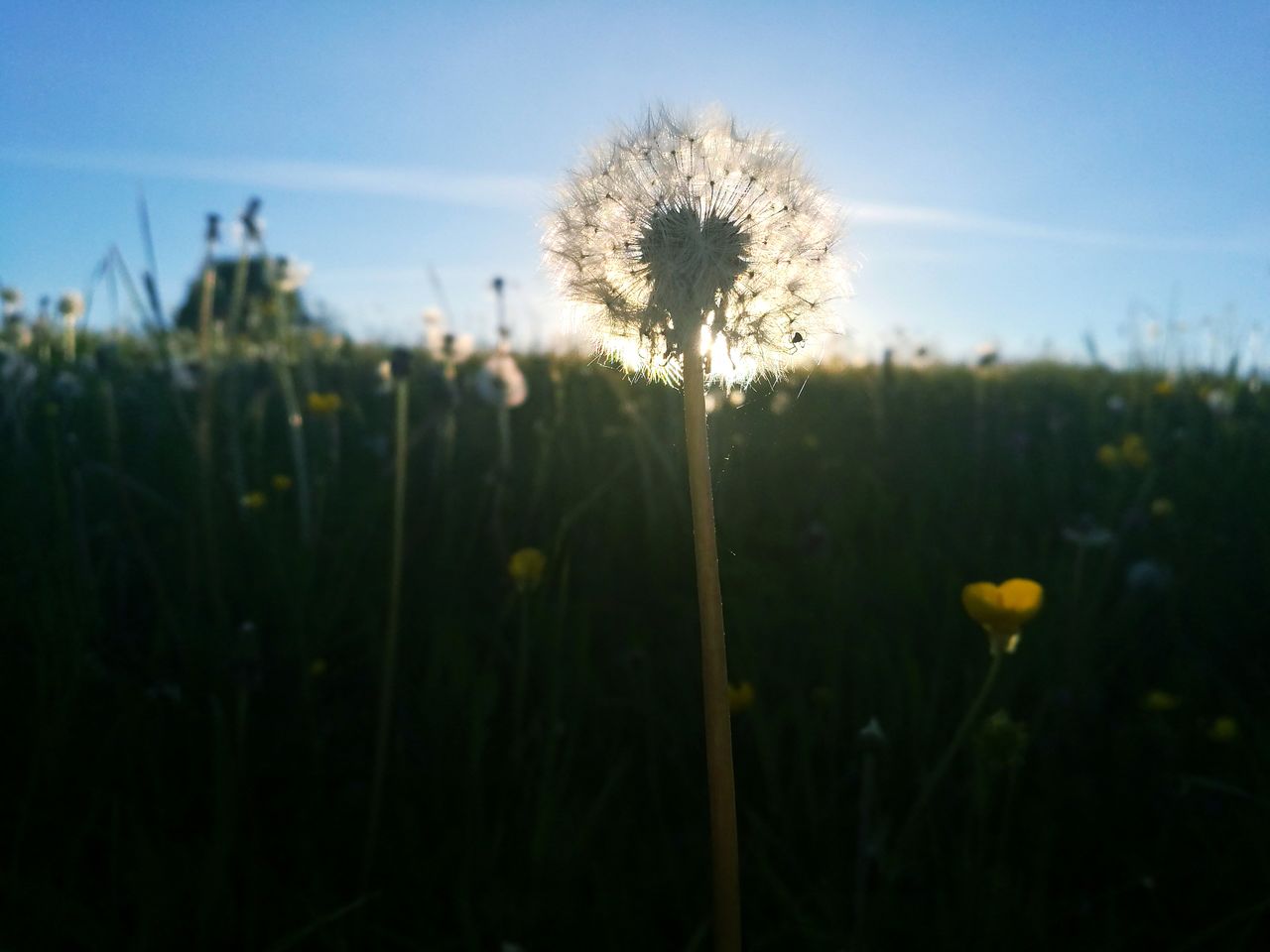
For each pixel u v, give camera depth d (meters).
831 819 0.30
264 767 0.32
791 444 0.70
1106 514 0.56
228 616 0.39
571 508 0.54
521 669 0.32
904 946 0.26
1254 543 0.52
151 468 0.56
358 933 0.26
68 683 0.33
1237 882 0.28
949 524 0.57
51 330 0.70
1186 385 0.87
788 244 0.16
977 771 0.25
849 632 0.42
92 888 0.27
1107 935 0.26
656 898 0.28
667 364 0.16
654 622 0.44
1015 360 1.22
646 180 0.16
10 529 0.44
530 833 0.29
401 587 0.45
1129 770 0.34
